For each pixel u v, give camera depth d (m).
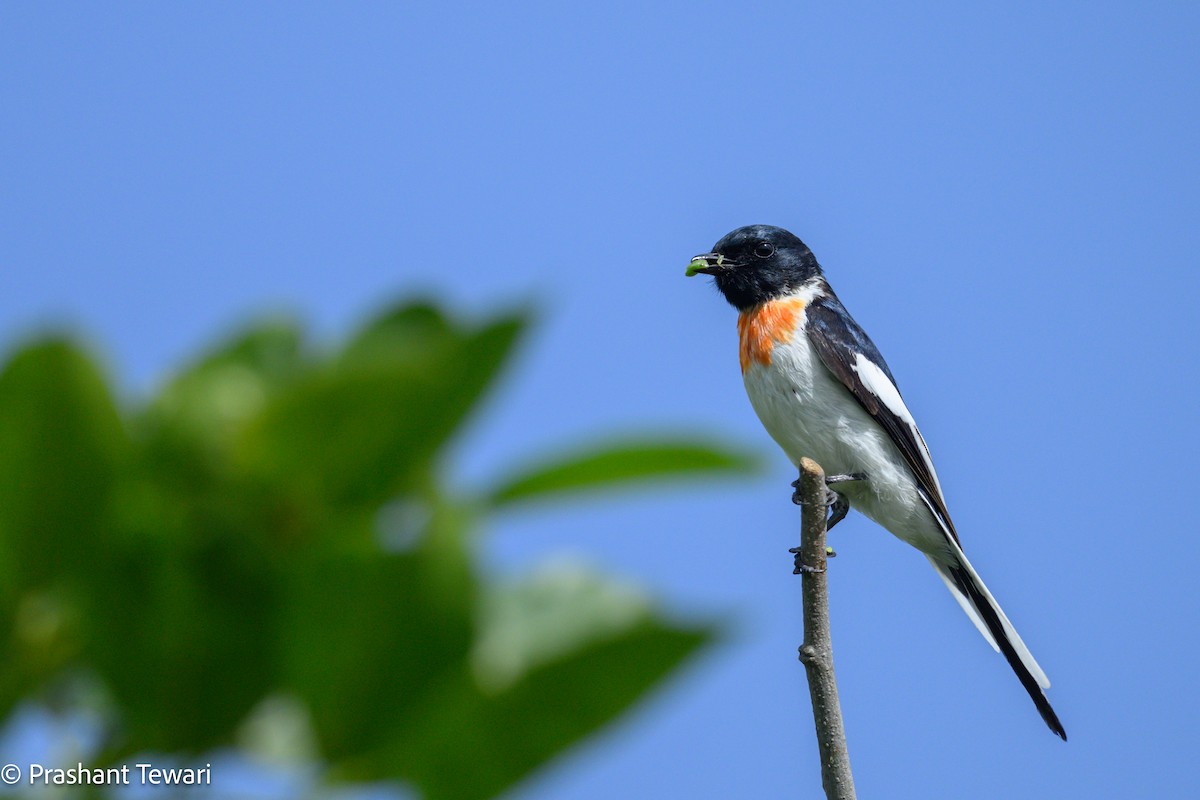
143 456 2.13
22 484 2.15
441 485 2.24
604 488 2.34
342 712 2.30
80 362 2.09
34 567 2.20
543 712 2.43
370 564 2.17
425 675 2.26
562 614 2.54
